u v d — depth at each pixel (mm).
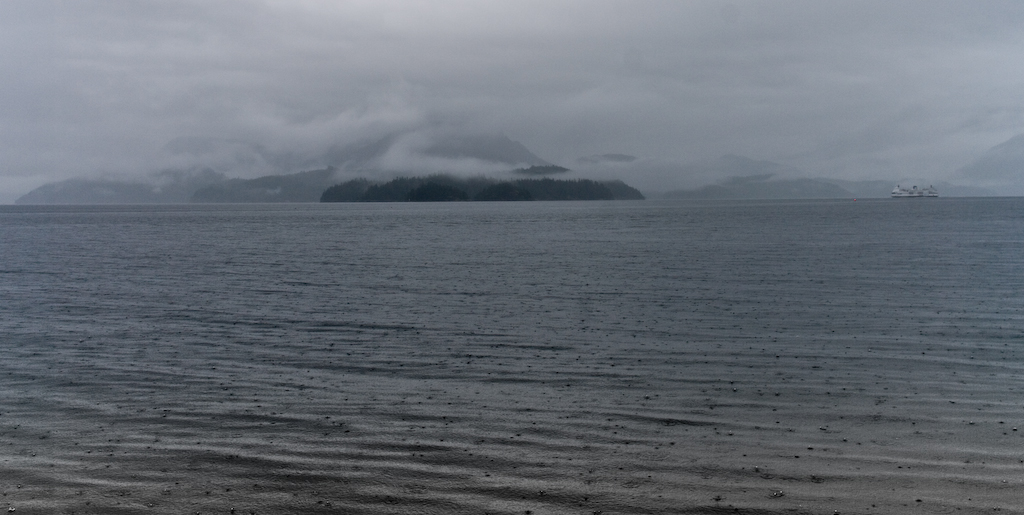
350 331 23281
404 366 18250
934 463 11266
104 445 12508
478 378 16938
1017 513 9578
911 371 17078
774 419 13516
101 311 27656
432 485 10719
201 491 10633
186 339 22031
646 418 13672
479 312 27000
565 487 10586
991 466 11109
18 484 10914
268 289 34438
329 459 11766
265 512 9961
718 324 23938
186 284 36625
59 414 14305
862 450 11852
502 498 10258
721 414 13859
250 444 12484
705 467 11234
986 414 13664
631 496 10258
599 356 19188
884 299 29141
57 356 19641
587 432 12914
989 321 23859
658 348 20141
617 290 33188
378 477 11031
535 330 23188
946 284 33719
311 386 16312
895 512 9664
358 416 14000
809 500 10047
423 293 32656
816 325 23547
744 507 9867
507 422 13523
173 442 12633
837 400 14695
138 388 16219
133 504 10250
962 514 9586
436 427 13281
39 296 32000
